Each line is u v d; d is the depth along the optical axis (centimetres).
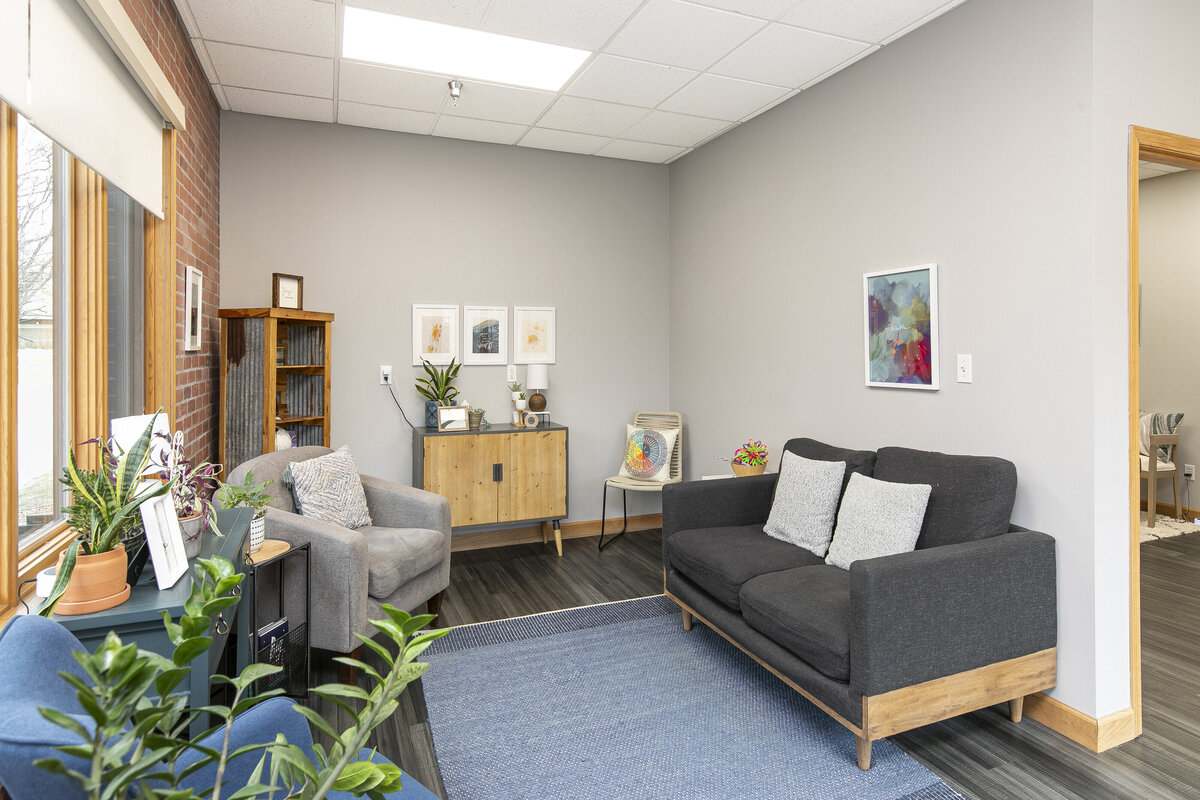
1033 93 220
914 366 266
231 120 357
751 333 373
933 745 204
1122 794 181
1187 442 480
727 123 376
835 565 239
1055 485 213
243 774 106
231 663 219
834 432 312
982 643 197
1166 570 367
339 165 379
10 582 136
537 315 429
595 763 196
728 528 291
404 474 399
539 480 399
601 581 357
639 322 458
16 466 136
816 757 198
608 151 430
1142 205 504
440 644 277
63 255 173
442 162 402
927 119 260
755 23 263
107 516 135
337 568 234
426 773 191
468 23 265
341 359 383
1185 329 480
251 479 225
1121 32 206
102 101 175
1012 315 227
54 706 83
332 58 294
